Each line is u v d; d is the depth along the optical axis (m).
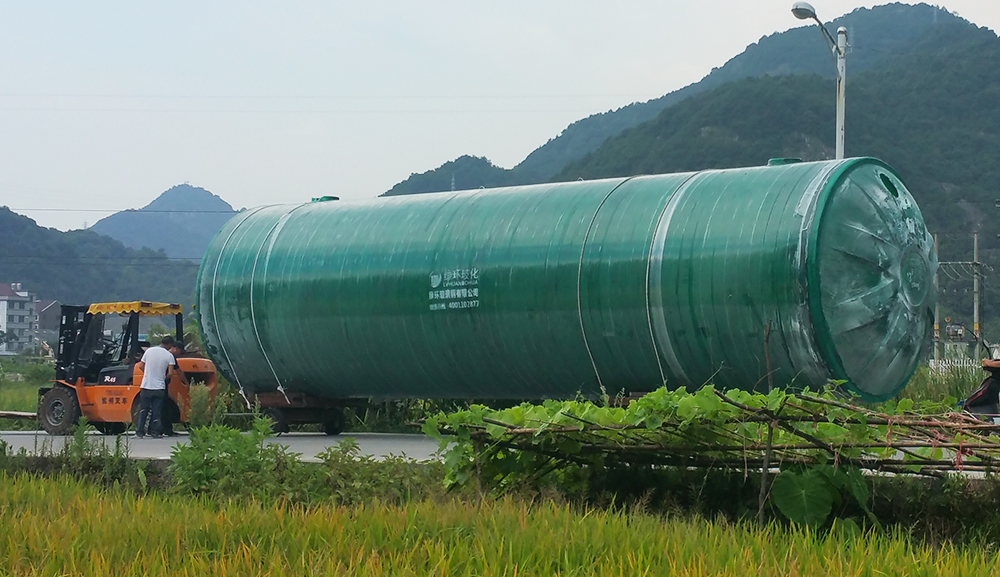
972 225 98.69
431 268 17.42
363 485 10.90
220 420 21.05
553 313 16.11
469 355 17.23
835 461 9.14
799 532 8.21
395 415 22.08
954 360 23.36
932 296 15.40
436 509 8.59
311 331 18.84
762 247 14.28
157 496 10.51
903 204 15.02
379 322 18.00
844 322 14.10
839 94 25.62
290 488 10.96
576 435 10.15
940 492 9.70
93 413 20.97
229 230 20.45
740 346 14.52
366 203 19.47
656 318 15.14
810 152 115.75
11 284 144.88
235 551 7.40
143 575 6.74
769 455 9.16
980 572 6.76
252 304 19.45
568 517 8.22
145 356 19.72
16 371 58.44
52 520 8.47
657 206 15.65
